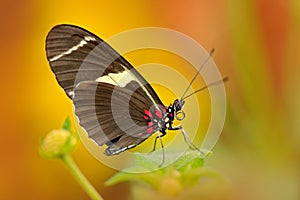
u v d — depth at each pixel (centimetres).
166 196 43
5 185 56
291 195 49
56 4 58
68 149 43
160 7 56
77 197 56
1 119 57
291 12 52
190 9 55
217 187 45
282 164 49
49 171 56
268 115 50
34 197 56
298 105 50
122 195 54
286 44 52
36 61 57
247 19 52
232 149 49
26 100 57
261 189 49
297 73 52
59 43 43
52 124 57
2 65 57
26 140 56
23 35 57
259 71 52
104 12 57
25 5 57
